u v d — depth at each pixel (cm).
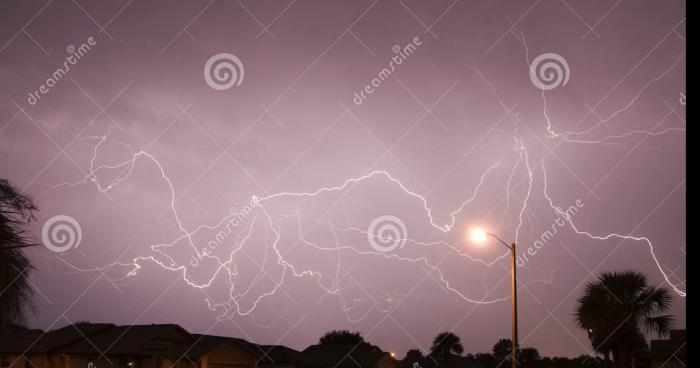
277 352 5888
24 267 2258
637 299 2916
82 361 4662
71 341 4803
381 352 6191
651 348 3766
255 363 4756
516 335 2330
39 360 4688
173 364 4484
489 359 7169
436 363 6669
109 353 4588
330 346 6538
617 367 2947
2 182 2236
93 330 5019
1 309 2200
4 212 2230
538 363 6719
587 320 2939
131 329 4928
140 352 4522
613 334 2877
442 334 6694
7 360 4738
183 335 4722
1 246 2181
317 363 6062
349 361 6062
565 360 6291
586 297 2981
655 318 2880
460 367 6900
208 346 4500
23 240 2256
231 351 4619
